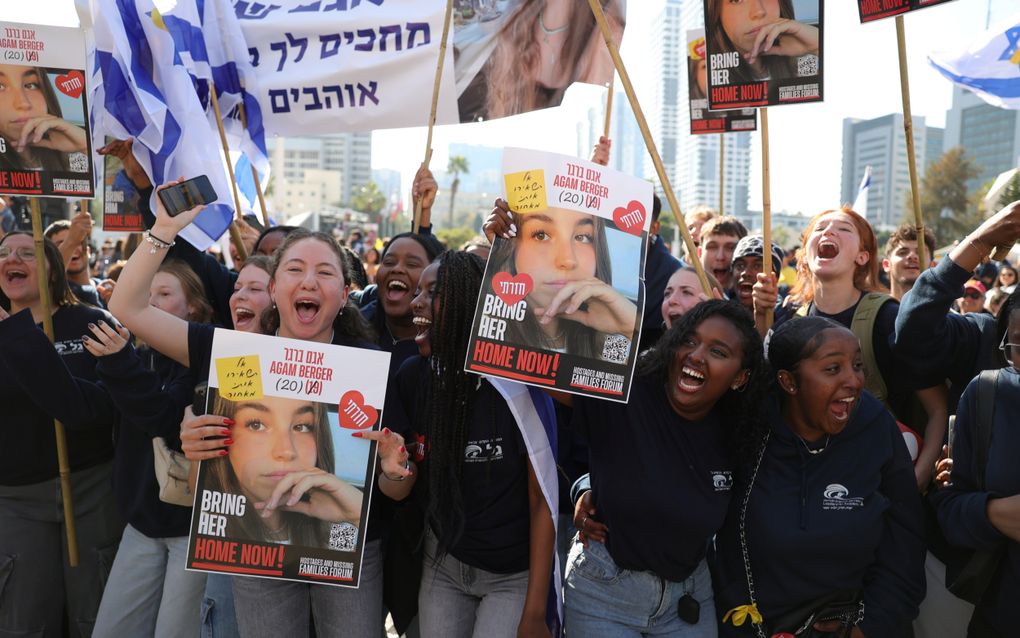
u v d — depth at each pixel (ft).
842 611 9.17
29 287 12.89
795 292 13.53
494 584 9.36
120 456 11.60
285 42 17.83
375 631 9.70
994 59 15.26
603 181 8.75
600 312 8.65
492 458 9.11
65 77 12.13
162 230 9.72
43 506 12.57
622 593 9.22
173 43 14.39
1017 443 8.99
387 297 13.28
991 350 10.73
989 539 9.01
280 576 8.63
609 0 16.08
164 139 14.12
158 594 11.57
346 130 17.65
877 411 9.52
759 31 11.45
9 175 12.02
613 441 9.16
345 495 8.70
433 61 17.24
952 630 10.61
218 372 8.63
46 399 11.25
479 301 8.63
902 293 16.90
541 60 16.63
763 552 9.21
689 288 12.65
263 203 18.33
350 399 8.75
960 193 159.22
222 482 8.63
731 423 9.35
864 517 9.07
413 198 15.72
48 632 12.78
